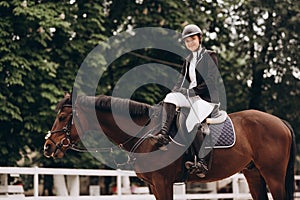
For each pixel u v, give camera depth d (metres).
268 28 22.06
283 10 21.75
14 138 17.88
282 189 10.24
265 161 10.16
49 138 9.61
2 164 17.94
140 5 20.25
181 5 20.42
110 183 21.75
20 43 17.53
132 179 19.80
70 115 9.62
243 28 22.42
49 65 17.34
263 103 23.05
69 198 12.50
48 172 12.50
